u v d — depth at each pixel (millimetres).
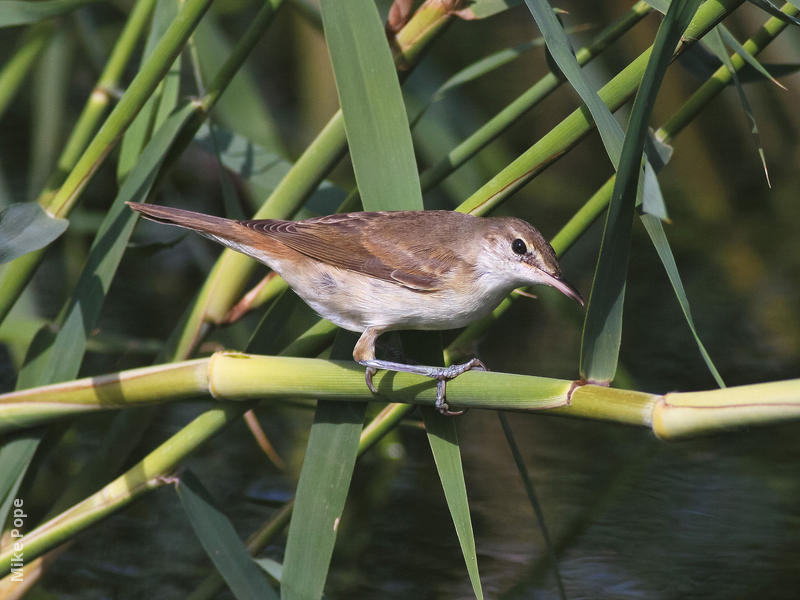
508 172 7188
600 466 11203
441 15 7613
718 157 16594
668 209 16312
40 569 8188
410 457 11656
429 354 7598
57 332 7910
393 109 6938
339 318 7426
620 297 6109
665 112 16672
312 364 6625
